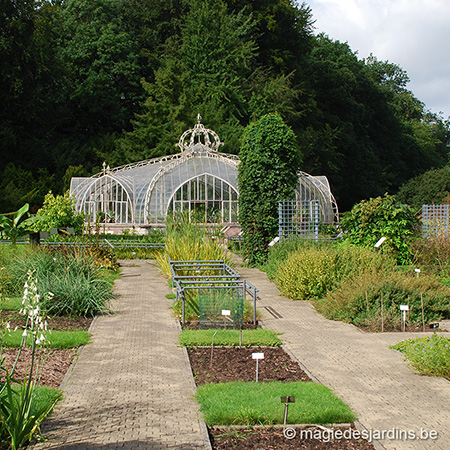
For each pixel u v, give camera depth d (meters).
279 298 13.20
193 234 15.93
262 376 7.29
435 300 11.07
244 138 19.86
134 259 23.09
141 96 46.41
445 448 5.19
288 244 16.48
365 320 10.30
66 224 23.31
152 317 10.98
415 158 65.19
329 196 33.62
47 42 39.41
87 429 5.45
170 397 6.41
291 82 48.88
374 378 7.21
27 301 5.57
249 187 19.53
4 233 12.32
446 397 6.50
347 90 56.88
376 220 17.14
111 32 45.69
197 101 43.22
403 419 5.86
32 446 5.07
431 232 19.34
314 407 5.95
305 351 8.52
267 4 52.03
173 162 30.27
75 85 45.31
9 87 37.78
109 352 8.32
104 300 11.74
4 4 36.56
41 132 42.69
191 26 46.09
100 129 46.53
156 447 5.06
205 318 10.21
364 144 56.62
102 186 30.23
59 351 8.27
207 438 5.28
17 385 6.37
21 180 35.69
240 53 45.62
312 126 50.94
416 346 7.68
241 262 20.75
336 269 13.35
